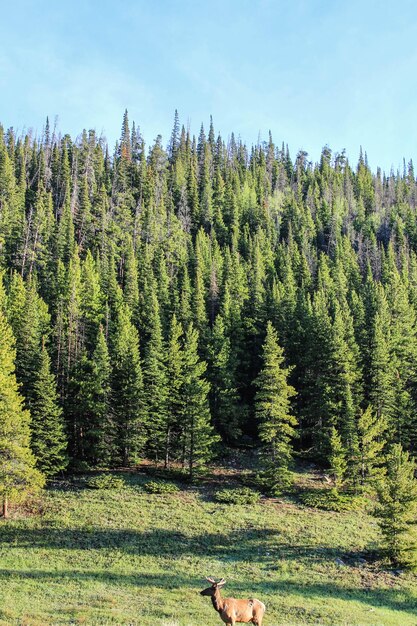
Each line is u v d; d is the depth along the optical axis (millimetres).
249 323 71000
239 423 61969
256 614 18844
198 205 129750
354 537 40406
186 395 53625
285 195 153125
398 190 167875
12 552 34375
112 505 44344
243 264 95625
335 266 101250
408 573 34469
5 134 150625
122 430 54438
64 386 57906
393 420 54750
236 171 158625
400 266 114312
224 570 33469
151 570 32719
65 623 20812
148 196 127375
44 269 85250
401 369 60312
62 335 60562
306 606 27000
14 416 40688
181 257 99375
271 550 37500
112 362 57812
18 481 40844
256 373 68250
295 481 52688
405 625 25516
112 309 75062
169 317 74312
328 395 55812
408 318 69625
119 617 22250
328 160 192875
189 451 53188
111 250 96562
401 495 36219
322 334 60438
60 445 49062
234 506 45875
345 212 144375
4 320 51562
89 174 125312
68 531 38781
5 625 19891
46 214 104375
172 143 174375
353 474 48688
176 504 45719
